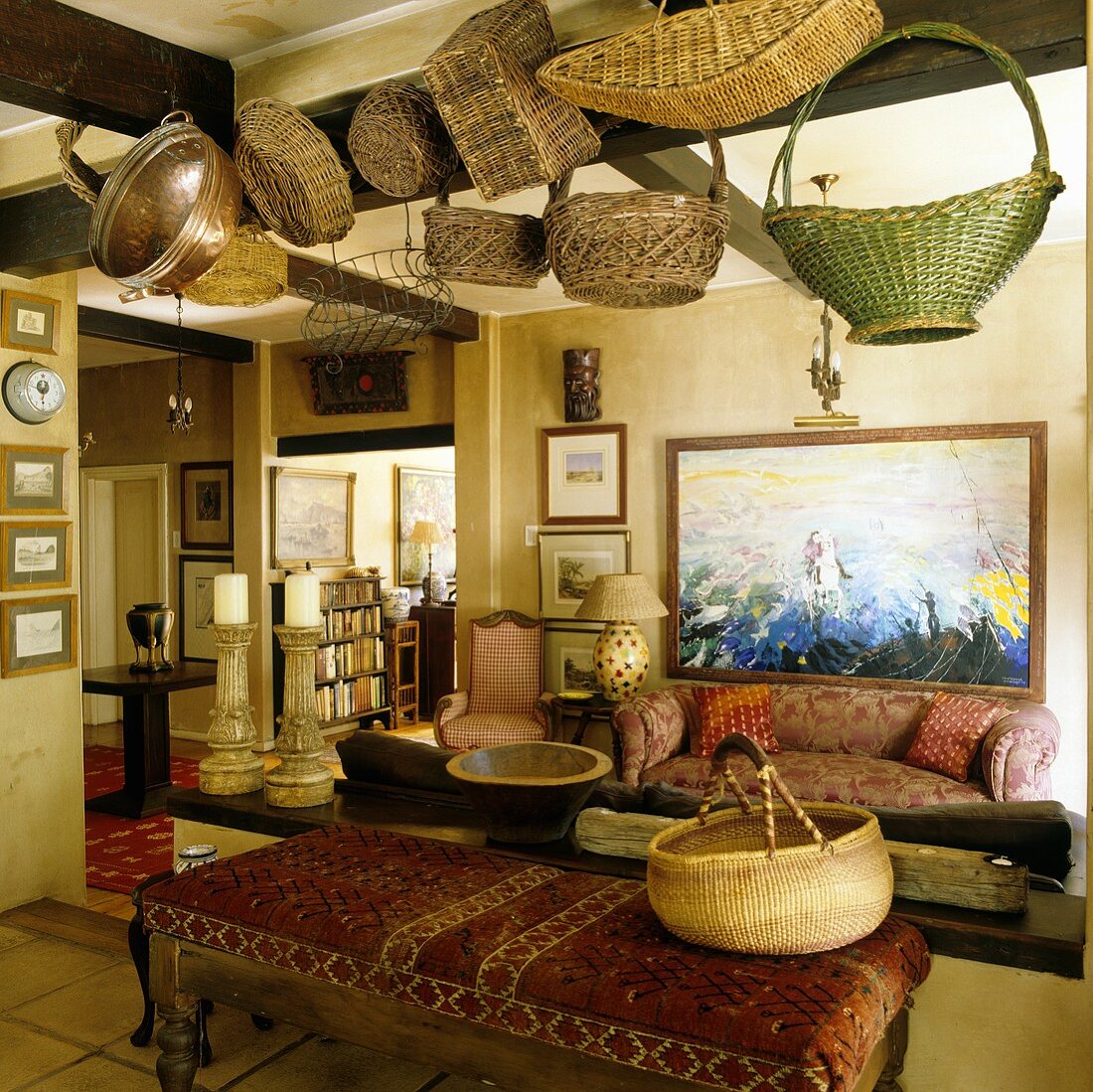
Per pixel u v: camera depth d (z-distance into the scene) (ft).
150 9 8.79
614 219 6.80
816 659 18.07
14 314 13.12
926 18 6.98
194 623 26.25
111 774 22.59
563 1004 5.58
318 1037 9.33
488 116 7.00
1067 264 16.08
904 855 6.87
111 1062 8.82
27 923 12.45
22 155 12.00
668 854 6.04
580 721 18.98
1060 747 16.30
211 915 7.07
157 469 26.86
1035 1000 6.33
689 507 19.20
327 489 26.96
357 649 26.63
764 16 5.26
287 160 8.14
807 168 13.11
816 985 5.44
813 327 18.15
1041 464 16.28
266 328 23.02
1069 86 10.72
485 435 21.29
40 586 13.38
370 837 8.43
